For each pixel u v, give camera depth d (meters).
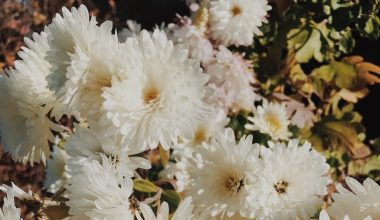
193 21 0.79
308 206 0.43
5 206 0.41
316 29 0.90
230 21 0.75
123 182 0.40
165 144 0.40
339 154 0.92
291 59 0.94
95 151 0.45
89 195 0.40
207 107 0.40
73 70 0.38
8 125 0.52
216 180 0.45
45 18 1.27
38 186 1.29
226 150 0.45
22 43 1.30
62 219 0.46
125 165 0.44
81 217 0.40
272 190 0.43
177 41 0.77
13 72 0.50
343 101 1.07
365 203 0.40
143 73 0.40
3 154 1.25
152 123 0.40
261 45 0.95
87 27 0.39
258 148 0.44
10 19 1.28
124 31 0.78
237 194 0.44
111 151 0.43
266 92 0.93
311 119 0.88
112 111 0.39
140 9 1.52
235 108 0.78
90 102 0.40
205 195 0.44
